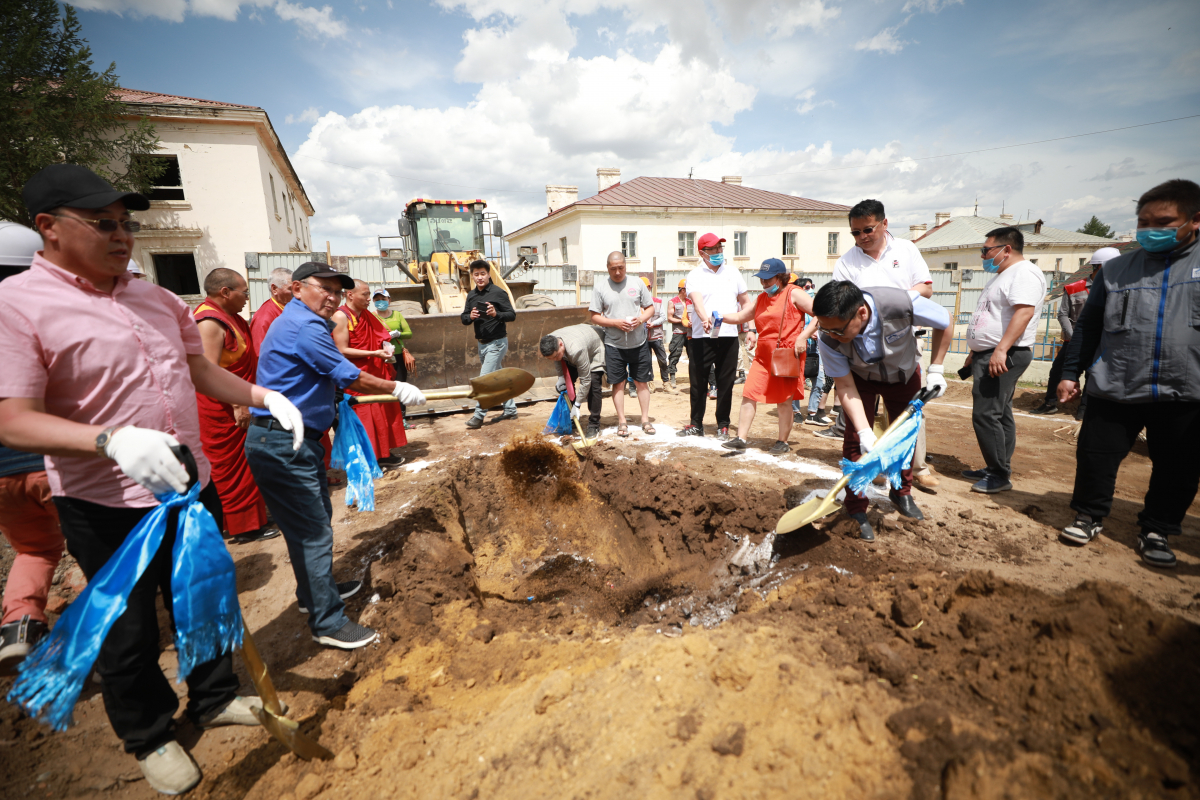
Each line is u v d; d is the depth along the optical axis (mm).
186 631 1962
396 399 3236
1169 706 1657
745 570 3740
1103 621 1917
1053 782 1479
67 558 3766
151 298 2072
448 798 1876
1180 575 2895
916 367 3490
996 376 3932
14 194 11969
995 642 2068
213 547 2035
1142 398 2920
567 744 1925
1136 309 2926
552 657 2836
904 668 2010
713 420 7035
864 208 3896
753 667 2037
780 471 4633
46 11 11984
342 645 2836
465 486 5254
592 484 5348
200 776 2139
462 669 2836
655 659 2225
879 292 3223
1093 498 3221
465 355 7758
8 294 1711
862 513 3465
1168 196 2736
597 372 5918
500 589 4465
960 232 33656
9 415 1687
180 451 1896
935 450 5520
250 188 15898
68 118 12461
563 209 24297
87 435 1701
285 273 4758
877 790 1549
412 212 11133
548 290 18328
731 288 5426
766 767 1655
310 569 2779
